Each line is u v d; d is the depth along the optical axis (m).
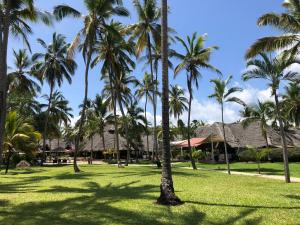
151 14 35.56
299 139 58.56
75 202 13.58
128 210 11.83
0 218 10.81
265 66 22.03
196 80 37.22
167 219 10.55
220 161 52.28
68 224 10.00
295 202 13.53
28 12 18.78
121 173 28.50
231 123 61.47
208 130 61.62
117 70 38.62
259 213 11.38
